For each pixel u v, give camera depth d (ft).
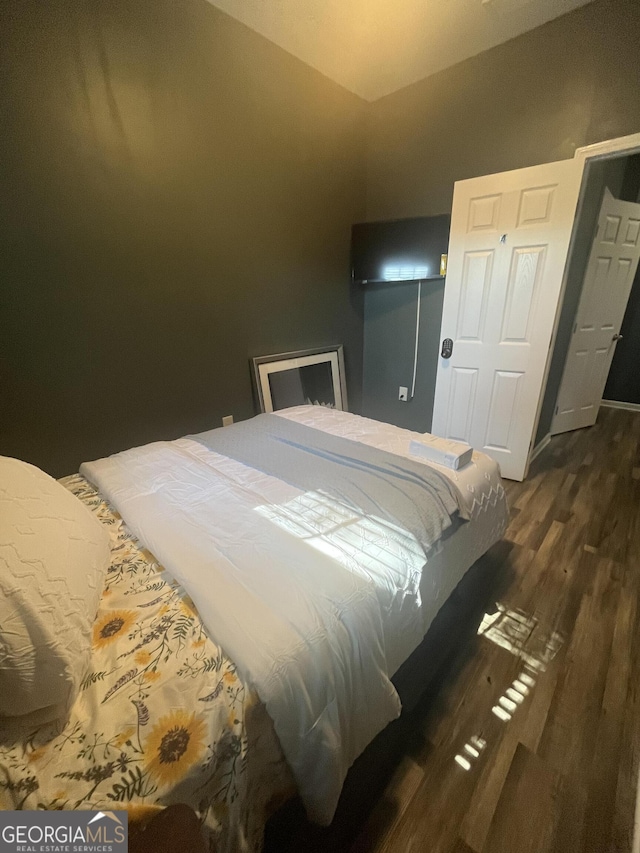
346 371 12.09
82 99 5.92
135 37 6.25
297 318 10.21
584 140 7.34
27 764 2.01
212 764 2.17
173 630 2.77
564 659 4.85
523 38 7.60
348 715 2.97
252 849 2.55
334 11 7.06
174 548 3.57
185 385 8.28
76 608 2.57
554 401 11.51
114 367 7.15
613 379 14.61
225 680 2.44
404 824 3.33
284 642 2.65
